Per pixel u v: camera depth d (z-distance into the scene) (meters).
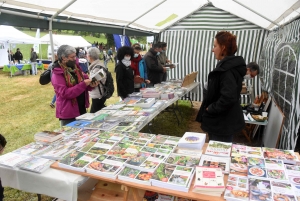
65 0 2.84
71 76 2.60
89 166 1.60
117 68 3.74
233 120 2.21
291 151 1.81
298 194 1.28
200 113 2.41
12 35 11.58
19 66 12.01
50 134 2.12
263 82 5.30
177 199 1.66
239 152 1.81
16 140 4.07
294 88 2.59
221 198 1.30
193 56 6.61
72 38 14.73
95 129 2.33
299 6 2.65
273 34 4.92
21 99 7.16
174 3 4.79
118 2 3.60
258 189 1.32
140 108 3.08
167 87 4.48
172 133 4.46
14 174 1.66
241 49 6.15
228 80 2.03
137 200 1.57
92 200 1.76
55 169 1.66
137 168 1.58
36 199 2.54
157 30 6.64
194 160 1.67
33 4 2.66
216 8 6.16
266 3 3.41
